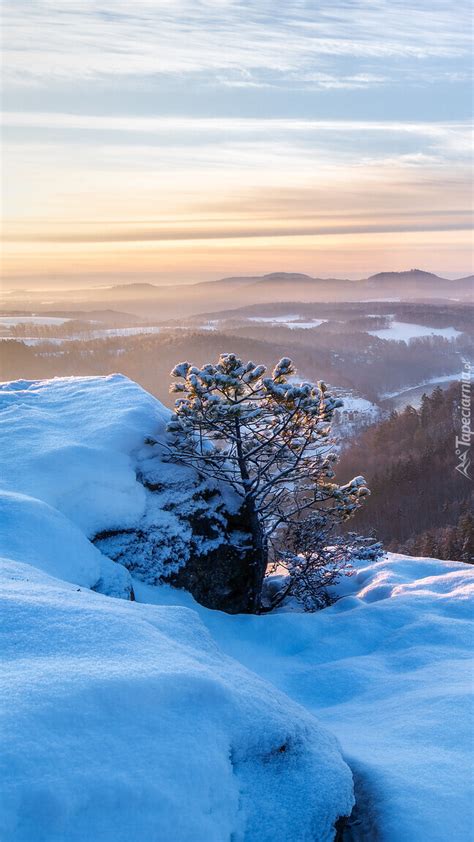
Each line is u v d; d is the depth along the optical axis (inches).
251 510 435.8
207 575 417.4
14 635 166.1
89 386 510.6
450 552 1888.5
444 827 167.5
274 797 157.0
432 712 238.7
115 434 430.3
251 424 434.0
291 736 170.1
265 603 474.0
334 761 172.6
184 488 430.0
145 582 390.9
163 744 140.1
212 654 197.0
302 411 409.7
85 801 120.6
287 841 149.9
